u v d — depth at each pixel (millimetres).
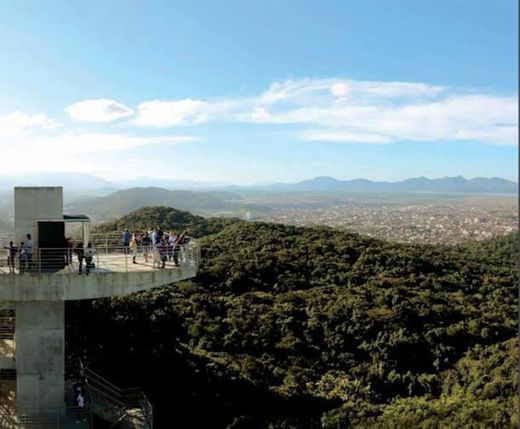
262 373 44719
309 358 49281
